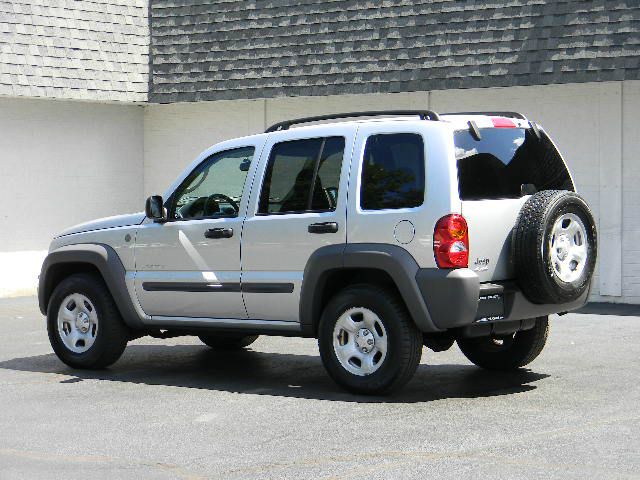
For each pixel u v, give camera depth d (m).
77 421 8.30
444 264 8.72
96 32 20.02
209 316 10.21
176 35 20.30
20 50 18.98
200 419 8.32
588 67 15.91
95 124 20.25
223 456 7.12
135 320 10.64
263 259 9.73
